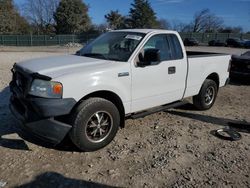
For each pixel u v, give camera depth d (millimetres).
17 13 62219
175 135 5180
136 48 4848
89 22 67562
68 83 3984
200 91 6402
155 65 5062
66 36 52688
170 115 6289
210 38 60844
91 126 4309
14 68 4805
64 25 64062
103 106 4332
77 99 4086
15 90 4453
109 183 3621
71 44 47969
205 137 5168
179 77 5613
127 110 4801
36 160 4070
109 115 4449
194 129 5523
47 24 69625
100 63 4555
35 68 4273
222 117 6344
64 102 3949
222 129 5535
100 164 4055
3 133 4844
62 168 3900
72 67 4324
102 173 3830
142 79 4863
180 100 5969
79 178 3691
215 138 5145
